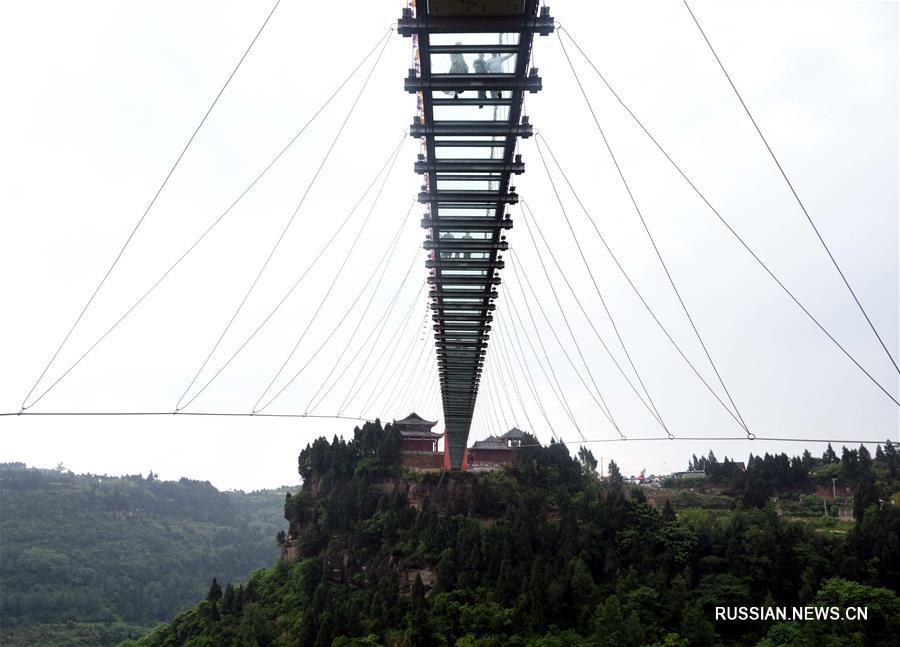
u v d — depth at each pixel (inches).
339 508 4672.7
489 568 3745.1
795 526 4037.9
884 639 3036.4
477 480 4640.8
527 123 1091.3
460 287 1694.1
